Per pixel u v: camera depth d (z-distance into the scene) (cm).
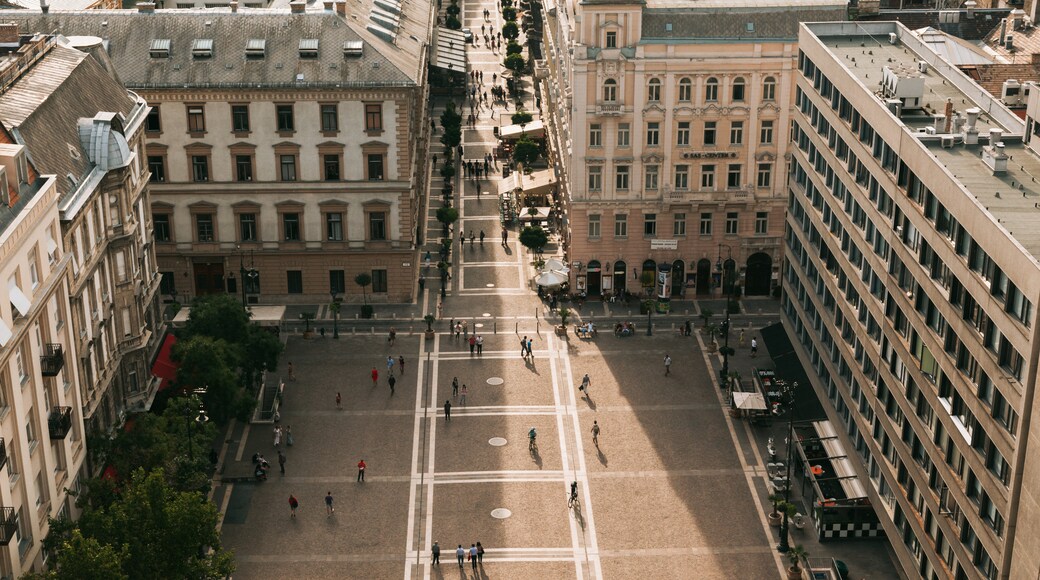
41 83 10556
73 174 10019
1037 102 9088
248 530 10819
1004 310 7406
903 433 9388
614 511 11106
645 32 14612
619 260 15600
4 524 7694
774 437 12312
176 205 14938
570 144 15338
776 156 15112
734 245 15488
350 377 13662
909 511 9212
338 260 15300
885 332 9812
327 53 14612
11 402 8081
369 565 10350
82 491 9556
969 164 8912
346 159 14775
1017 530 7300
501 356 14175
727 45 14575
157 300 12400
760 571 10250
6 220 8212
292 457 12012
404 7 18625
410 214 15088
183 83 14362
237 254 15175
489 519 11000
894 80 10262
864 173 10512
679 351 14275
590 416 12800
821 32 12581
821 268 11906
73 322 9531
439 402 13112
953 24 17625
